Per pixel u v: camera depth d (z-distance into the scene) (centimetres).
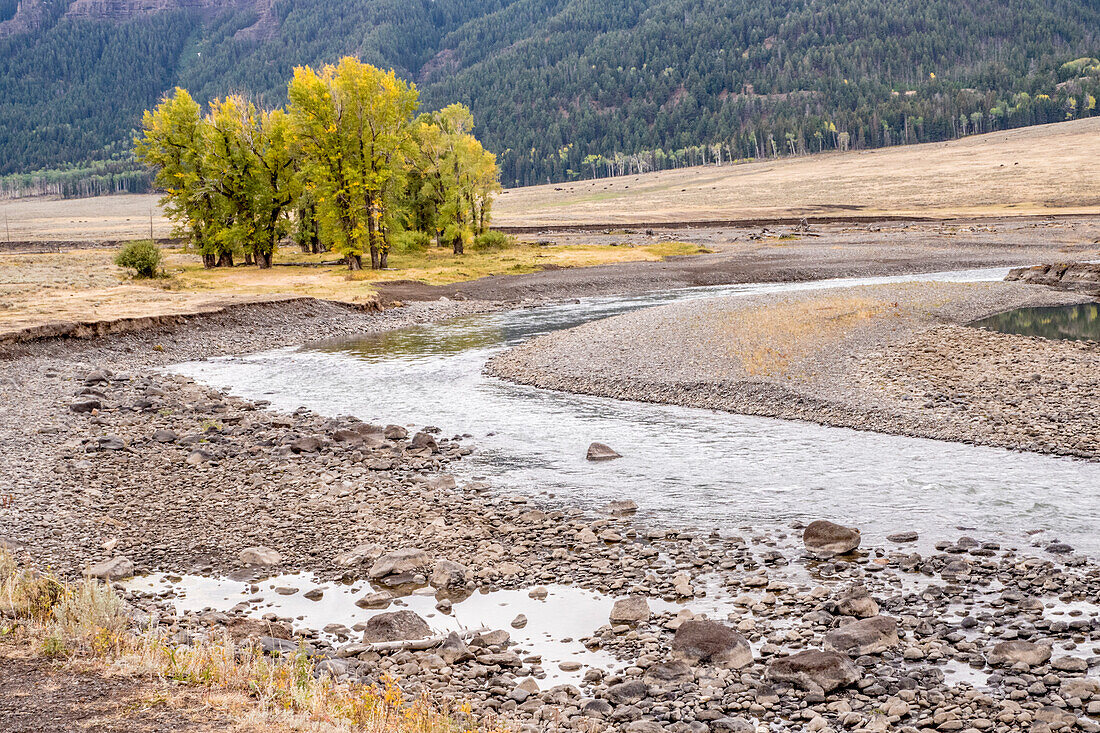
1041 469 1831
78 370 3369
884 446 2052
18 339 3588
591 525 1584
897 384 2617
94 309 4425
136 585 1348
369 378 3212
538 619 1193
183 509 1719
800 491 1748
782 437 2170
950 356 3036
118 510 1709
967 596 1216
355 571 1396
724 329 3619
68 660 881
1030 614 1148
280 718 766
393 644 1092
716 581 1314
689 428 2295
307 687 838
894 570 1330
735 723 871
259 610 1246
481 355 3631
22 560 1397
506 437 2273
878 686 951
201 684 843
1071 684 937
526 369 3166
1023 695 923
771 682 973
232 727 745
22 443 2228
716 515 1625
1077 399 2375
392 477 1939
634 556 1430
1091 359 2953
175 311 4378
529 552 1461
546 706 925
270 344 4156
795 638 1090
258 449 2178
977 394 2478
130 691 813
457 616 1212
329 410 2678
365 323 4766
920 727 871
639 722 884
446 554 1459
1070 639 1065
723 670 1005
